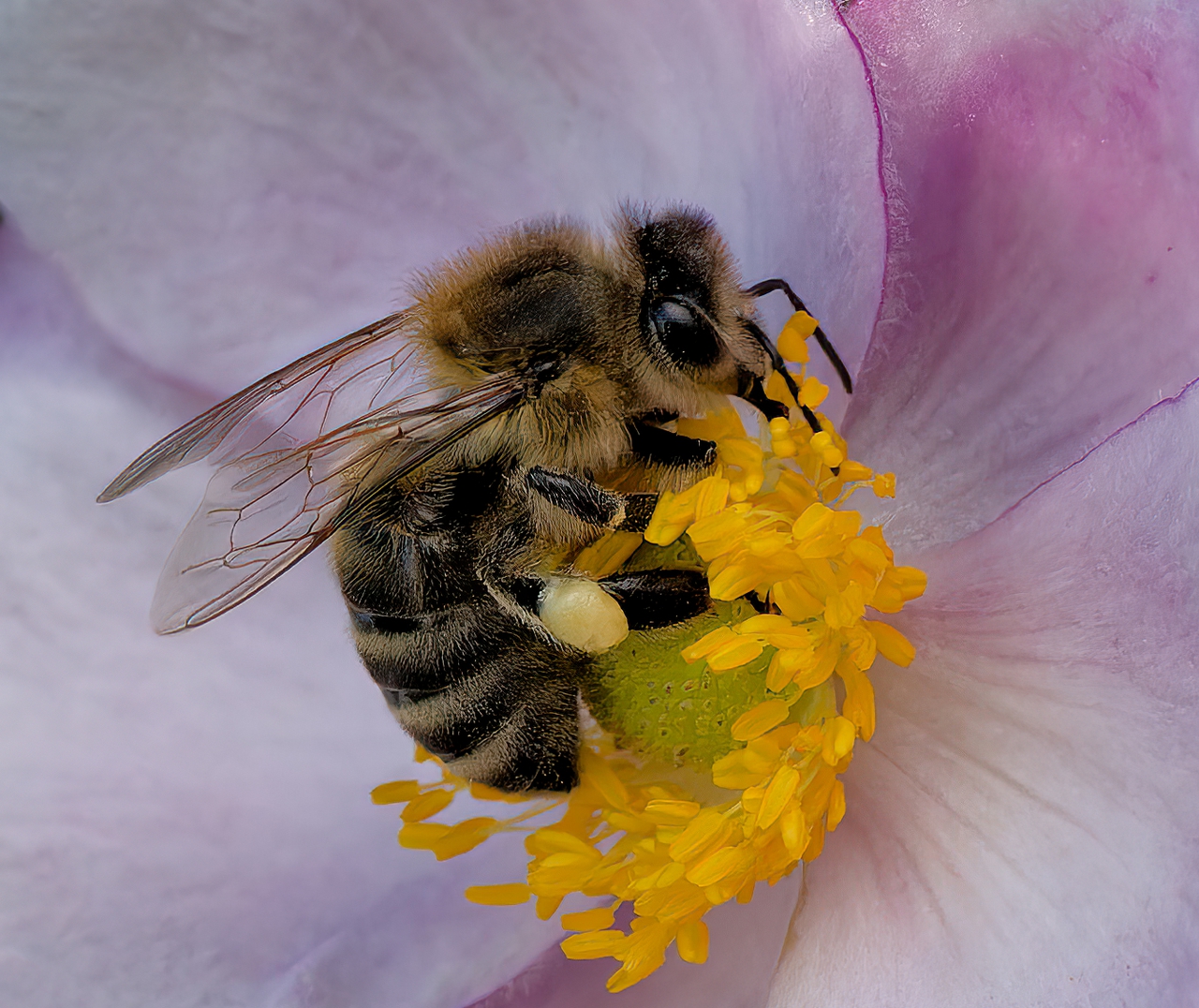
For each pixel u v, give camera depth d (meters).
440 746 0.10
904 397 0.10
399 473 0.10
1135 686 0.10
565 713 0.10
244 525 0.10
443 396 0.10
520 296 0.10
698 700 0.10
